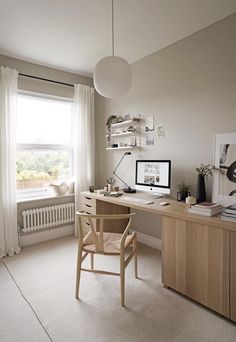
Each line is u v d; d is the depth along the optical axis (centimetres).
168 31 234
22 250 288
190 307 175
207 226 166
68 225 342
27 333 150
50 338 146
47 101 332
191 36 240
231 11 203
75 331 151
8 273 229
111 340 143
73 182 351
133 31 234
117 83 174
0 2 189
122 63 173
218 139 219
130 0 187
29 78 302
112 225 304
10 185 275
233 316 156
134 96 310
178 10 200
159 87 276
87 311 171
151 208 206
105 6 194
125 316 165
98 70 174
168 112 267
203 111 232
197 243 173
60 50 274
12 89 275
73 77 344
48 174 337
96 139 374
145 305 178
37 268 240
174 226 189
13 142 278
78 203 338
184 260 183
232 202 207
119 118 333
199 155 238
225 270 158
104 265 244
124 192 299
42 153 330
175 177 263
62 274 227
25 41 253
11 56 285
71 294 193
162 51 271
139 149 306
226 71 212
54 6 194
